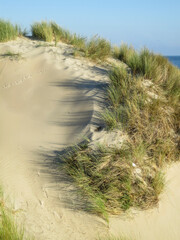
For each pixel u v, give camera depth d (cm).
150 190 389
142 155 427
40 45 805
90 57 752
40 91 607
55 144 467
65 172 413
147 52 736
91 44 780
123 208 366
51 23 940
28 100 586
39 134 493
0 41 838
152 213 371
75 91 590
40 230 327
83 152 426
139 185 388
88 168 405
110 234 340
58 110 548
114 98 543
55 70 664
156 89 575
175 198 399
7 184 386
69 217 354
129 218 360
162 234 355
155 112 497
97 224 349
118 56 853
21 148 464
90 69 688
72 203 371
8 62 709
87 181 391
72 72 654
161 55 780
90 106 534
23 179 402
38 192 384
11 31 870
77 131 484
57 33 908
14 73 673
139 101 511
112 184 379
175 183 420
